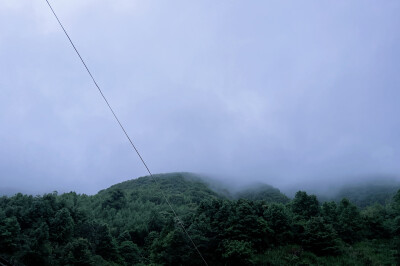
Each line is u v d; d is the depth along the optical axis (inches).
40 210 2940.5
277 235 2682.1
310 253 2481.5
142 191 6210.6
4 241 2242.9
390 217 3198.8
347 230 2797.7
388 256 2440.9
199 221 2696.9
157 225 3703.3
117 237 3373.5
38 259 2245.3
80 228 2918.3
